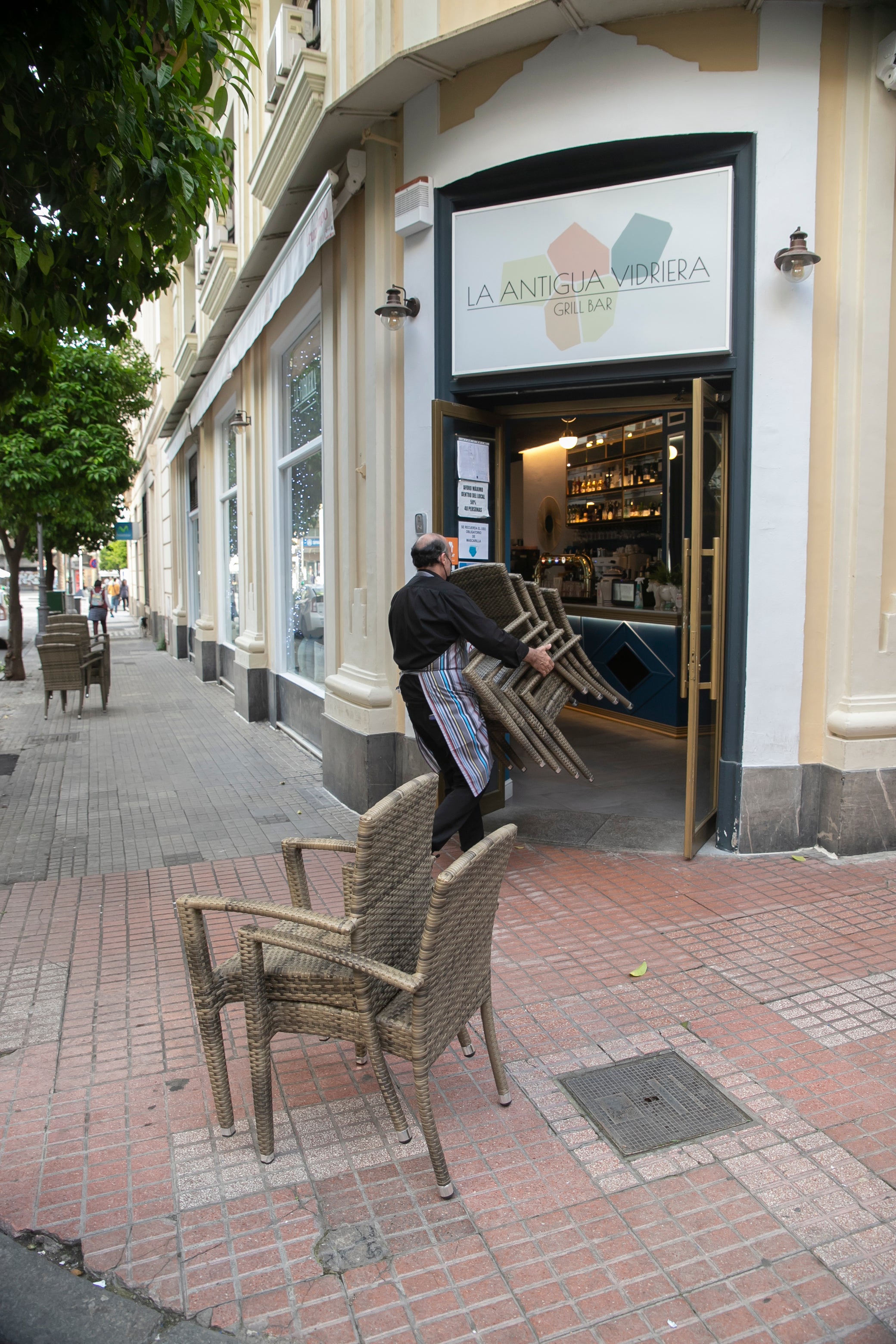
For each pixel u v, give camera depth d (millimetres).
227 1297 2182
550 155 5188
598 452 10086
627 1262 2266
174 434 19781
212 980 2773
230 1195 2545
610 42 4988
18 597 15773
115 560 57719
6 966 4078
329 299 7180
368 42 5516
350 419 6633
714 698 5320
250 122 10078
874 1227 2371
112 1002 3721
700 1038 3305
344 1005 2609
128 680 15766
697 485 4863
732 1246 2312
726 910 4453
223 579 14586
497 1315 2115
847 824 5129
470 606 4516
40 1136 2830
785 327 4934
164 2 3441
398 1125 2637
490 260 5449
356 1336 2064
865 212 4930
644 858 5242
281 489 10406
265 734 10219
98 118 3576
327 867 5422
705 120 4910
